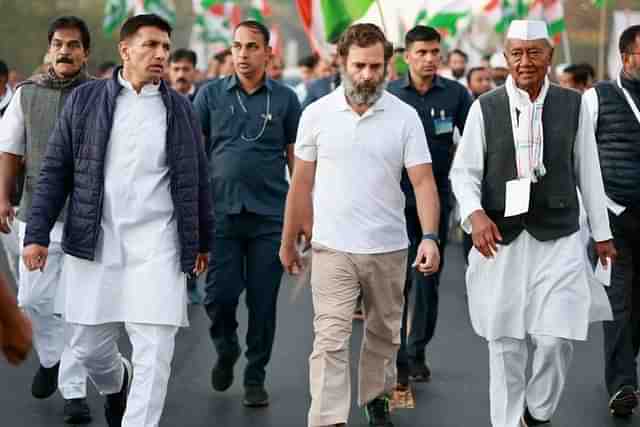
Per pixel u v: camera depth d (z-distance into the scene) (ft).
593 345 32.22
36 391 25.70
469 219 21.21
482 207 21.57
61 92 23.53
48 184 20.44
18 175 24.41
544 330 21.11
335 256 21.11
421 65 27.12
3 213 23.52
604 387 27.53
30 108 23.57
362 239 21.11
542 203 21.18
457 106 27.50
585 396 26.71
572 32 81.82
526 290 21.27
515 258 21.35
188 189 20.38
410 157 21.25
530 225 21.20
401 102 21.40
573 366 29.66
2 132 23.75
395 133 21.15
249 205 25.18
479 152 21.43
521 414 21.63
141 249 20.26
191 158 20.44
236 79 25.68
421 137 21.31
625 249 24.85
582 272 21.13
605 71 75.92
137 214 20.24
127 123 20.25
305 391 26.76
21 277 24.17
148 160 20.26
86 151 20.24
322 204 21.29
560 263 21.11
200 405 25.54
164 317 20.08
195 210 20.49
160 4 63.52
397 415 24.75
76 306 20.53
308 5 41.78
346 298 21.03
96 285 20.39
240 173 25.29
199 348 31.45
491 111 21.36
